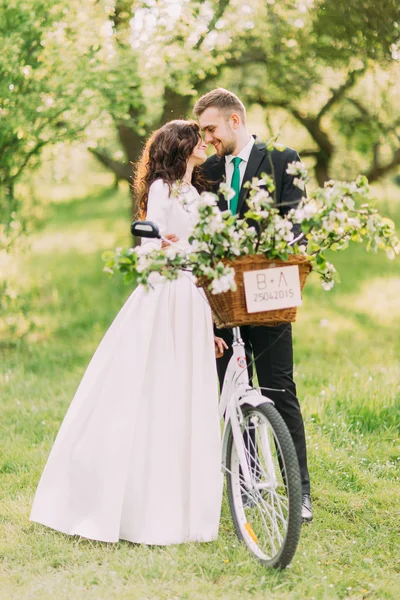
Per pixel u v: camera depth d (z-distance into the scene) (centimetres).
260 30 1003
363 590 368
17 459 556
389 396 645
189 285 431
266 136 1310
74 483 426
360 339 1018
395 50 913
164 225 426
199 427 417
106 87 884
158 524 412
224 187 368
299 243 421
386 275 1470
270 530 430
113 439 417
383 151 1305
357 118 1203
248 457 434
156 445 416
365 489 498
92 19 879
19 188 977
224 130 448
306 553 403
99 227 1989
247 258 365
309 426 601
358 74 1050
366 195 371
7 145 895
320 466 525
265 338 448
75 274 1485
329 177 1315
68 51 876
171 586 365
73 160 1150
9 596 357
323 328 1094
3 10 834
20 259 1485
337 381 728
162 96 1016
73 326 1116
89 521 419
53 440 600
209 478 416
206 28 943
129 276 372
